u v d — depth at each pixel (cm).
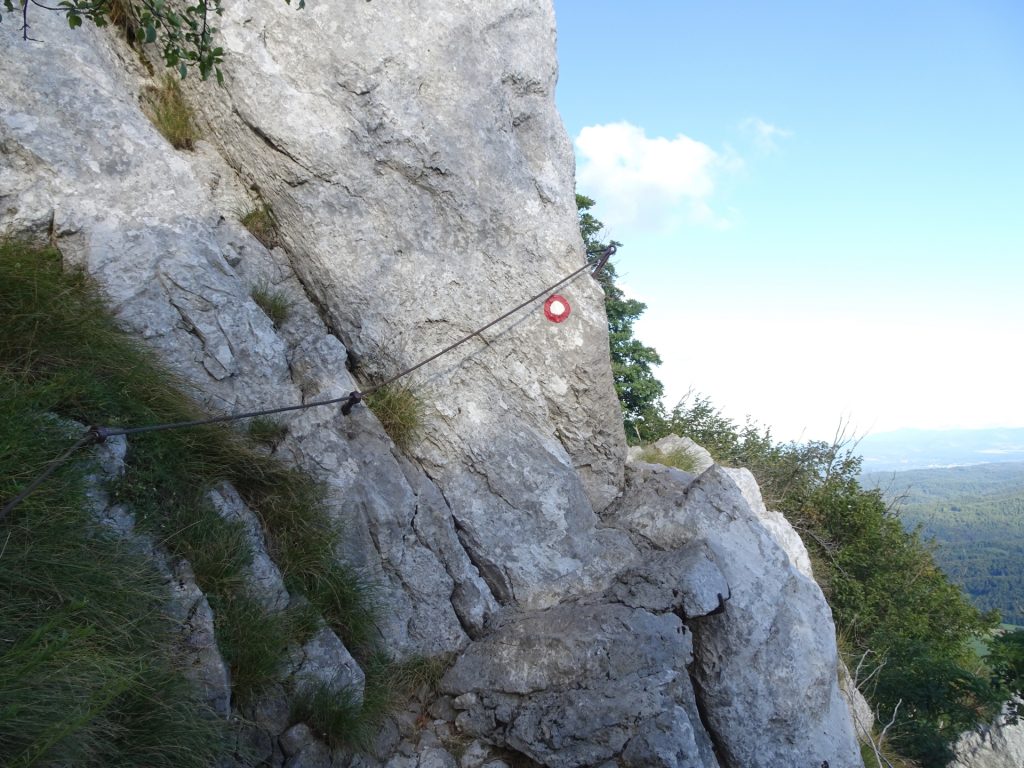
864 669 905
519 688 448
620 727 425
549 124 583
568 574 511
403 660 463
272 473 434
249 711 373
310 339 495
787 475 1296
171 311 431
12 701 253
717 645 484
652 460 755
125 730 291
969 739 923
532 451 530
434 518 493
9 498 306
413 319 524
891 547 1264
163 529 368
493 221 543
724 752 474
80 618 302
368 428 488
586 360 561
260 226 522
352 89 510
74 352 378
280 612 397
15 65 439
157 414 390
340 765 392
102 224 430
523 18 574
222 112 514
